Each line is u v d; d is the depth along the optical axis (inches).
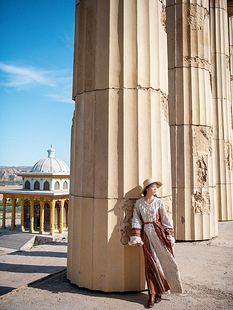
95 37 160.2
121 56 155.6
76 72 172.9
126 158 150.4
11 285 166.1
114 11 157.2
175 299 135.9
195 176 279.7
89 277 149.4
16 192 895.7
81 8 168.7
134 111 154.2
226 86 424.2
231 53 524.1
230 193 409.1
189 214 275.3
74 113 176.1
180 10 291.6
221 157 408.5
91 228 151.6
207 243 263.7
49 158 994.1
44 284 161.9
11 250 735.7
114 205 148.5
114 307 126.9
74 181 165.5
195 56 289.6
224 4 429.7
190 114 283.7
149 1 164.7
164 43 178.5
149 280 130.3
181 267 186.5
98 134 154.9
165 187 165.5
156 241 132.7
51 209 831.7
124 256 145.3
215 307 126.2
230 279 162.7
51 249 282.4
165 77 176.7
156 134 161.3
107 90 154.3
